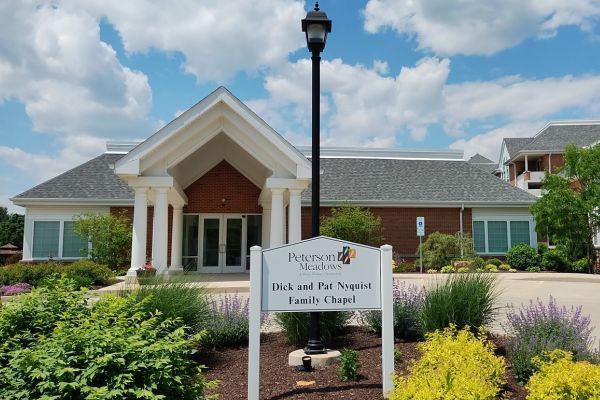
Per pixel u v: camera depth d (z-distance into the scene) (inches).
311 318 268.7
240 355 290.2
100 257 923.4
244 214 1024.9
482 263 450.9
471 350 203.2
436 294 295.0
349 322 348.8
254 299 222.7
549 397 167.8
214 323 312.8
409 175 1213.7
